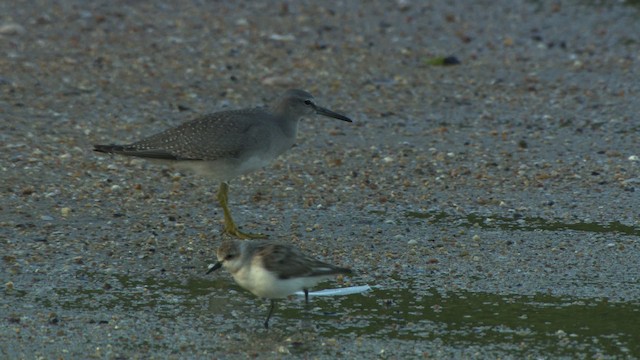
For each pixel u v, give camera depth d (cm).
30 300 1123
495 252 1293
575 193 1520
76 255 1256
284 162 1641
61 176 1522
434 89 2041
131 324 1072
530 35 2398
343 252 1291
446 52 2272
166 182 1531
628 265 1249
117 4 2503
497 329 1067
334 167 1625
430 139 1767
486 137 1781
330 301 1145
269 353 1010
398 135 1786
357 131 1803
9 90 1886
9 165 1547
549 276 1216
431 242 1328
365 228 1377
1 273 1190
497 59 2231
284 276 1042
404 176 1591
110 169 1563
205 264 1250
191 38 2278
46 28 2275
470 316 1099
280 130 1391
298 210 1443
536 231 1370
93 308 1109
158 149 1336
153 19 2402
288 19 2462
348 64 2170
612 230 1372
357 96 1988
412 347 1023
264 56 2191
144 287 1174
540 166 1639
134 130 1753
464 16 2534
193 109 1875
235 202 1468
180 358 996
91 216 1384
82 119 1784
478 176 1591
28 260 1230
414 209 1453
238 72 2086
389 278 1212
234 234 1342
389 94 2005
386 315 1105
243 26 2388
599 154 1695
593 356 1002
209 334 1053
